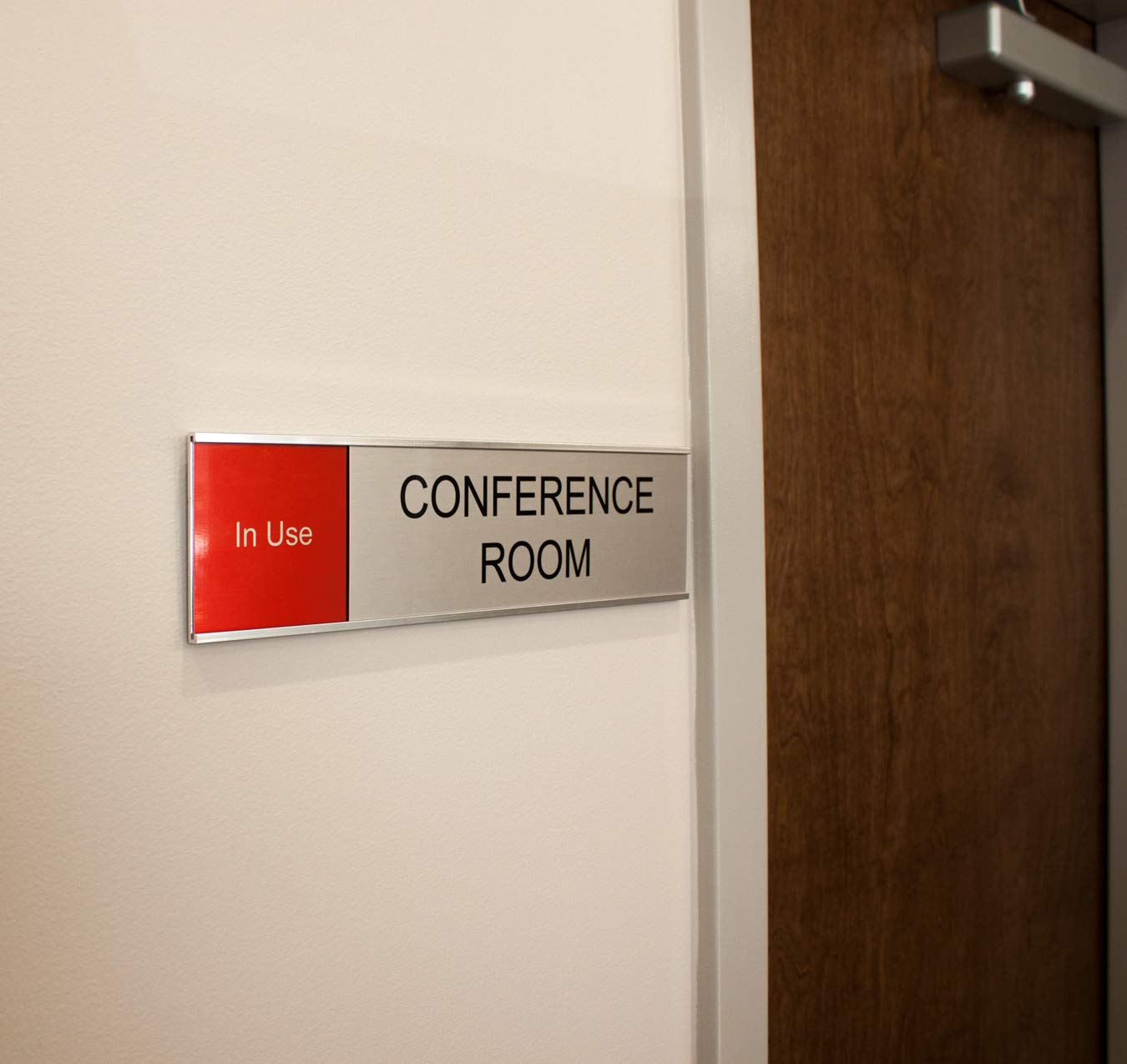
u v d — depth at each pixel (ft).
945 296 3.39
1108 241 4.10
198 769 1.74
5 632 1.55
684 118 2.53
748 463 2.60
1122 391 4.08
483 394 2.14
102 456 1.64
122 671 1.66
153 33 1.69
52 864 1.59
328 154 1.90
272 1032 1.83
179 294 1.72
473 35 2.11
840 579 3.01
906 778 3.26
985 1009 3.59
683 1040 2.56
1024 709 3.76
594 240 2.34
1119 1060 4.12
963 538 3.47
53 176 1.59
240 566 1.75
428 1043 2.05
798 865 2.89
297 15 1.86
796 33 2.88
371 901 1.96
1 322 1.54
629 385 2.42
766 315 2.79
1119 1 3.85
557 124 2.26
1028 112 3.75
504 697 2.17
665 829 2.51
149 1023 1.69
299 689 1.86
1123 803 4.10
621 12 2.39
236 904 1.79
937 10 3.35
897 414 3.20
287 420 1.85
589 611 2.33
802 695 2.90
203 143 1.75
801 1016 2.91
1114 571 4.13
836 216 2.99
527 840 2.22
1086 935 4.11
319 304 1.89
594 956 2.36
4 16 1.55
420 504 1.99
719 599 2.51
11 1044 1.56
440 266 2.06
